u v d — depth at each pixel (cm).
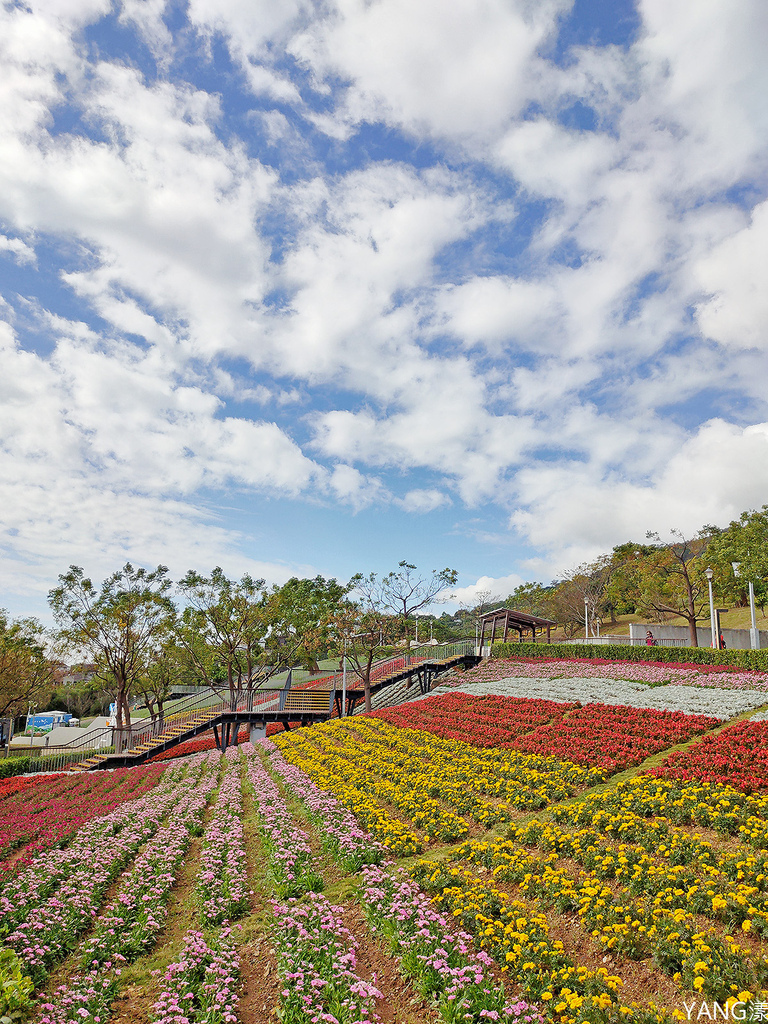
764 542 4175
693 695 2241
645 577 4697
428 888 888
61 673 5894
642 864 822
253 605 3853
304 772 1842
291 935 776
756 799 972
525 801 1207
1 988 593
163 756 3030
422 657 4038
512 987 637
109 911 897
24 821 1564
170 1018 593
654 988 604
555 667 3262
